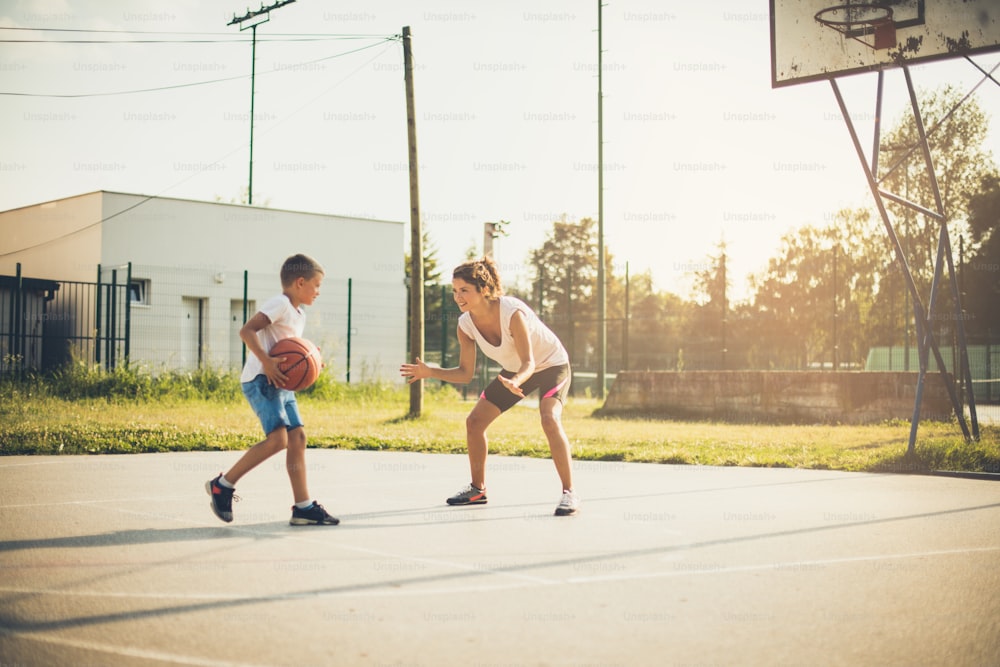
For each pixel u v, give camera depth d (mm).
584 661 2891
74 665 2799
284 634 3156
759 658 2941
